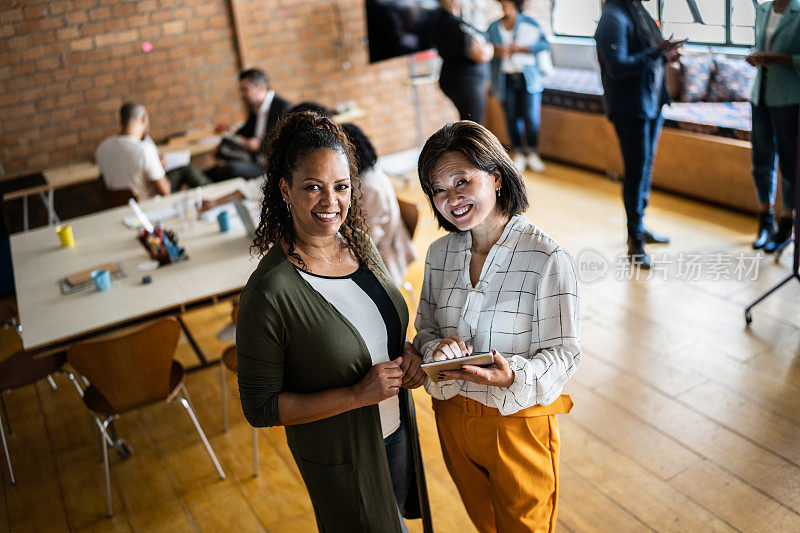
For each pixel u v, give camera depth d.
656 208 5.62
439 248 2.09
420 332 2.14
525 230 1.92
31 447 3.75
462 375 1.82
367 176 3.61
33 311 3.38
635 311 4.24
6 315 4.19
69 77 6.36
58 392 4.25
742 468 2.94
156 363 3.08
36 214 6.51
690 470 2.97
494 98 7.36
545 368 1.85
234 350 3.47
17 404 4.18
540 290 1.87
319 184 1.74
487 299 1.94
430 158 1.85
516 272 1.91
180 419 3.85
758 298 3.99
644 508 2.80
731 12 5.52
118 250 4.03
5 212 6.26
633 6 4.33
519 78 6.62
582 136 6.57
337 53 7.25
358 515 2.00
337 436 1.91
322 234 1.81
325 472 1.95
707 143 5.34
